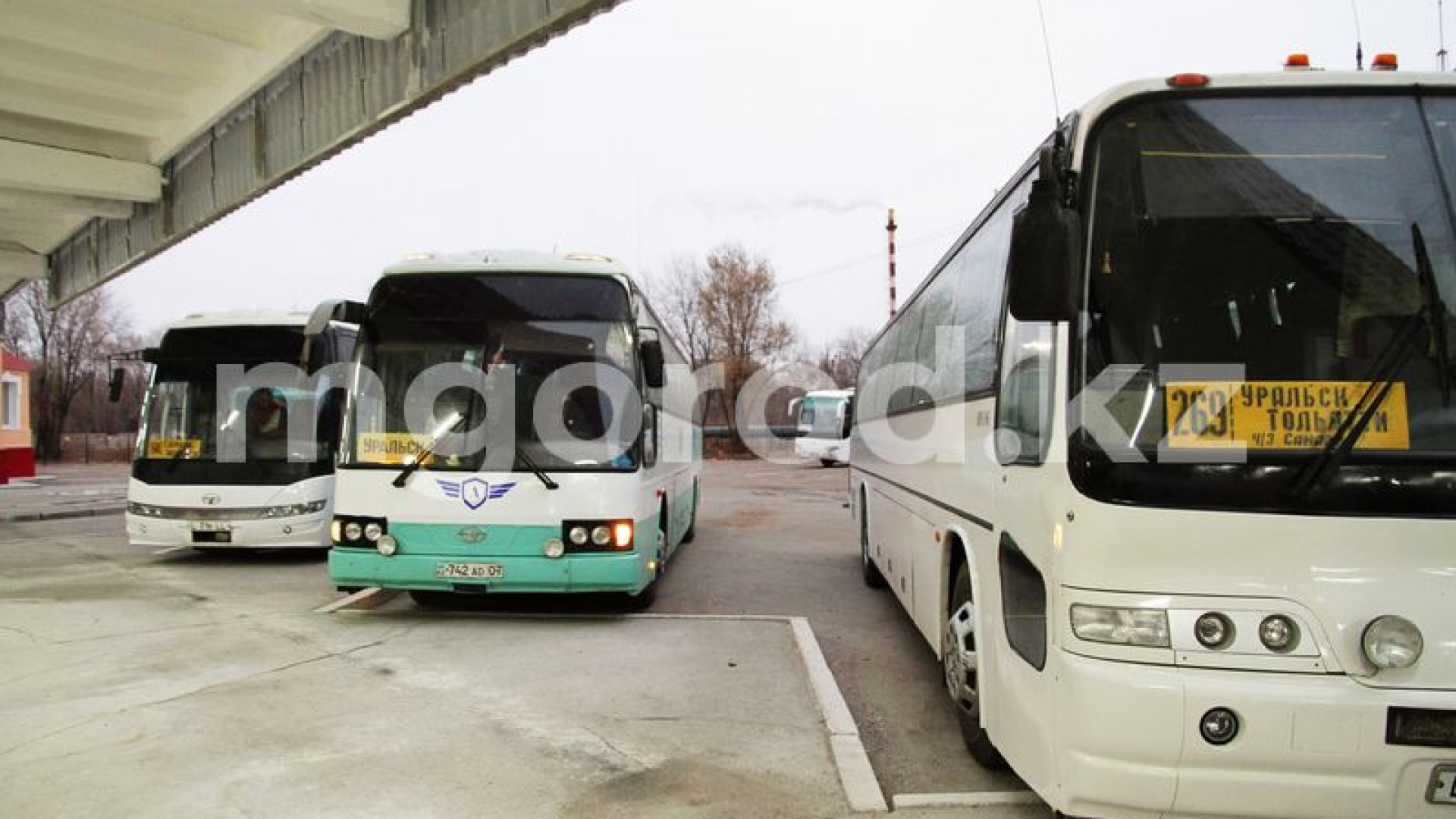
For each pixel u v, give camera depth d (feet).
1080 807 10.02
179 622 24.38
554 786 13.44
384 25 30.04
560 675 19.31
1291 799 9.41
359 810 12.52
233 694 17.79
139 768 13.96
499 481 23.04
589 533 23.04
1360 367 10.12
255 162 40.83
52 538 45.96
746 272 151.53
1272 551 9.68
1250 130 10.98
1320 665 9.47
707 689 18.34
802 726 16.22
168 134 43.93
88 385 169.78
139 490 34.91
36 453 159.22
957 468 16.58
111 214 52.54
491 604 26.96
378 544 22.99
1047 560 10.72
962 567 16.47
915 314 23.89
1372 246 10.47
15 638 22.50
